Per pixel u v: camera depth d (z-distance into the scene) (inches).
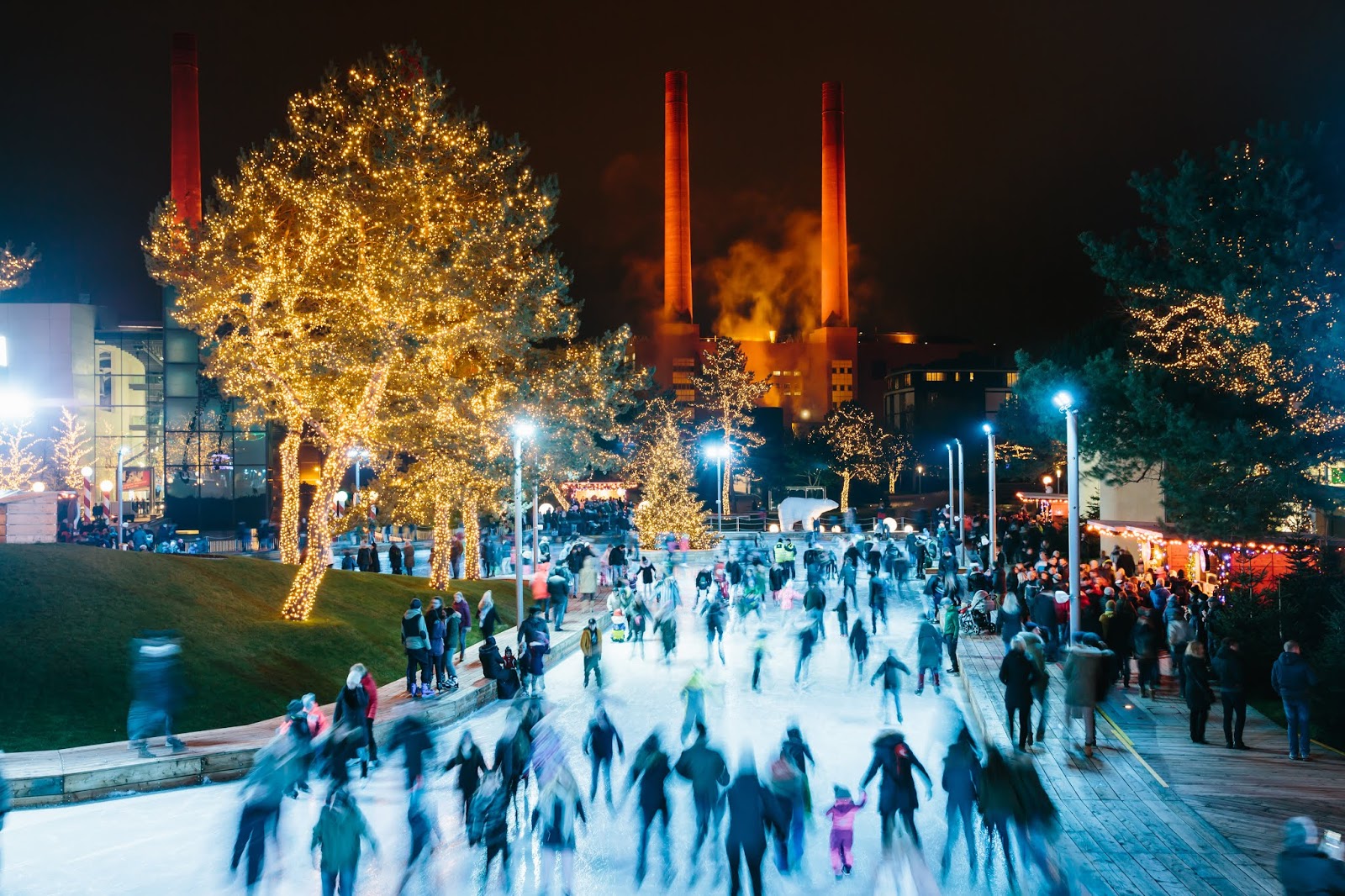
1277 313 974.4
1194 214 1088.2
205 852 518.3
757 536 2330.2
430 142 1179.3
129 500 2945.4
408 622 860.6
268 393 1198.3
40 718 697.0
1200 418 1061.1
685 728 625.6
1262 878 450.6
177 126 3848.4
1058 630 951.6
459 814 582.9
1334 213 1005.2
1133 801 559.8
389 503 1389.0
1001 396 5644.7
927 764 663.1
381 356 1148.5
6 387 2240.4
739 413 4256.9
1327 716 746.2
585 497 3272.6
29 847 526.9
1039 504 2549.2
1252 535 1056.2
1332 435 1009.5
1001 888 454.3
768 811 427.5
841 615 1182.3
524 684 902.4
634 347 6697.8
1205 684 687.1
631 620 1140.5
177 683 660.7
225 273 1117.7
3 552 885.2
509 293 1326.3
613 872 486.0
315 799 601.9
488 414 1400.1
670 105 6486.2
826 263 7007.9
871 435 4515.3
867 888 457.1
